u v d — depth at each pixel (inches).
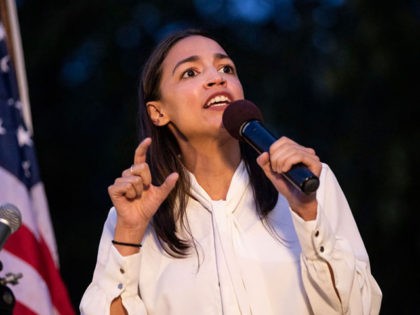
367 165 930.1
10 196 489.4
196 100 398.3
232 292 379.2
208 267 386.0
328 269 364.2
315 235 362.3
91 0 1018.7
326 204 390.3
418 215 928.9
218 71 405.7
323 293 366.9
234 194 396.8
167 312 384.5
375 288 378.6
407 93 943.7
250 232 390.6
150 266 393.1
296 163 345.1
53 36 1011.9
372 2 946.1
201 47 409.4
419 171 934.4
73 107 1030.4
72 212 1025.5
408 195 925.8
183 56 407.2
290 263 382.9
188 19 1021.2
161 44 416.5
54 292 493.7
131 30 1023.0
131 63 1023.0
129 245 381.4
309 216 363.6
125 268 380.8
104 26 1021.2
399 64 940.0
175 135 412.8
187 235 394.3
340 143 938.7
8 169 492.4
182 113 401.1
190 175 406.0
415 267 937.5
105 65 1021.8
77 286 999.6
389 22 941.8
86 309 381.4
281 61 983.6
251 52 992.9
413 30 940.6
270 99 964.6
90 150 1027.3
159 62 412.8
